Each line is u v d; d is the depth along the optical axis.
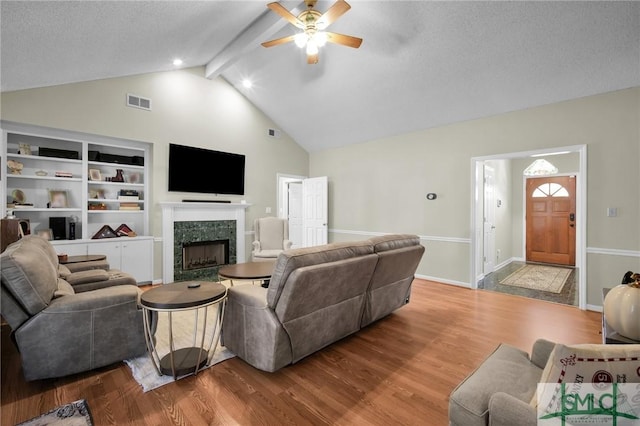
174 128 4.81
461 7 2.91
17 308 1.86
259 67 4.83
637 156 3.23
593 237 3.47
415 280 4.94
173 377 2.01
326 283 2.11
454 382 2.01
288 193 7.43
